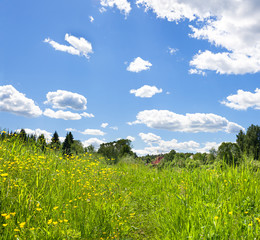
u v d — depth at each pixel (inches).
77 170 242.1
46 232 117.6
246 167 211.8
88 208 157.5
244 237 113.6
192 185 199.6
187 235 119.3
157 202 206.1
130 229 151.3
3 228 118.8
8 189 141.6
